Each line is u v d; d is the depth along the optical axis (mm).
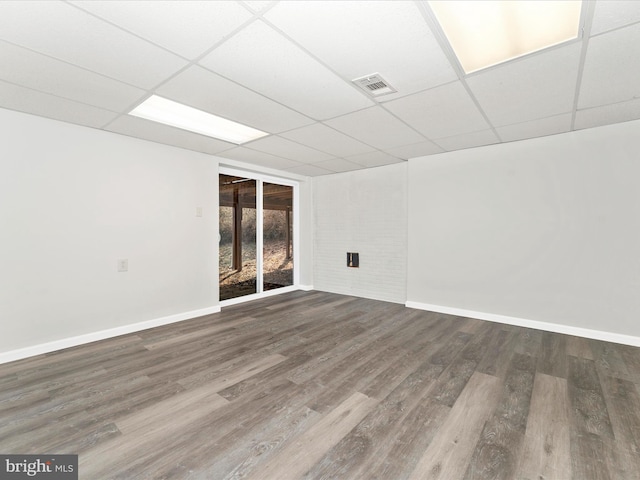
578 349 2906
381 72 2076
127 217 3404
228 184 4797
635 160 2990
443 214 4195
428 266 4348
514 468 1457
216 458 1524
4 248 2645
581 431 1722
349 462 1499
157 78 2143
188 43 1751
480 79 2178
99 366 2559
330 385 2244
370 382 2287
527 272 3586
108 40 1718
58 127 2920
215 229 4293
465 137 3486
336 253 5582
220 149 3939
